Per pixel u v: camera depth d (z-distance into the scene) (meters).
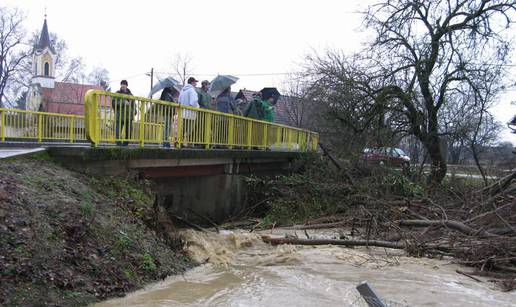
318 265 7.97
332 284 6.77
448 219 10.89
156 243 7.37
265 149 15.41
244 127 13.93
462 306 6.00
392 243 9.37
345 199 13.50
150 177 10.43
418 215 11.41
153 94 13.81
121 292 5.67
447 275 7.54
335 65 18.95
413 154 18.88
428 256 8.88
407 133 18.02
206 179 12.71
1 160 6.93
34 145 13.14
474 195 13.06
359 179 14.88
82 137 16.25
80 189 7.31
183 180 11.88
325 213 13.29
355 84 17.70
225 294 6.10
